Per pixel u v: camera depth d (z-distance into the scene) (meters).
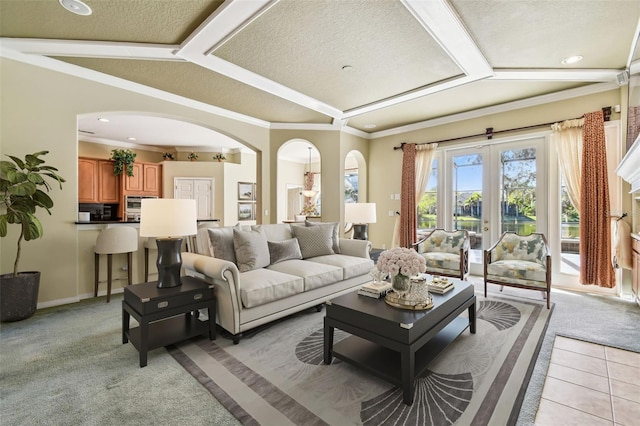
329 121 5.25
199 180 7.79
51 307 3.19
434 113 4.86
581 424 1.47
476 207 4.78
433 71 3.33
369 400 1.66
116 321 2.81
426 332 1.80
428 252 4.30
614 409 1.58
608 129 3.65
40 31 2.64
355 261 3.50
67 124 3.26
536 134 4.16
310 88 3.78
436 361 2.06
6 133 2.93
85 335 2.50
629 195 3.49
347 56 3.00
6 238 2.97
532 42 2.75
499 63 3.15
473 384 1.80
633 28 2.54
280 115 4.94
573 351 2.21
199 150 8.12
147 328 2.03
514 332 2.53
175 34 2.68
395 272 1.97
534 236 3.71
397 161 5.70
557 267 4.07
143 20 2.47
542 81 3.61
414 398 1.67
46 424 1.46
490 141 4.58
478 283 4.22
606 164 3.56
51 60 3.12
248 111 4.74
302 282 2.78
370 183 6.09
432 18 2.36
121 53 2.96
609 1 2.20
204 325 2.48
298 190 9.77
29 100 3.04
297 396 1.69
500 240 3.87
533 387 1.77
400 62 3.12
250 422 1.48
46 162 3.14
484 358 2.10
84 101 3.36
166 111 4.00
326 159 5.44
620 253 3.43
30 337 2.45
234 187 8.06
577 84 3.74
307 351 2.23
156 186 7.63
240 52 2.93
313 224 4.01
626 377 1.87
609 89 3.63
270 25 2.49
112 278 3.79
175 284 2.35
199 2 2.25
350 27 2.52
